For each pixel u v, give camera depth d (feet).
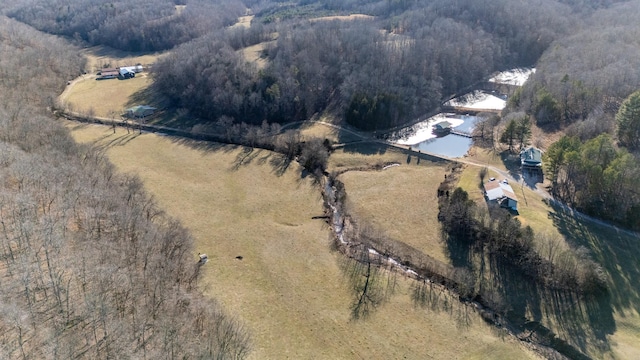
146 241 244.63
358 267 291.38
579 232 306.35
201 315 216.33
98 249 225.97
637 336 240.94
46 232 222.28
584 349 234.99
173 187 376.68
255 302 258.98
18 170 264.72
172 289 219.61
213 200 361.10
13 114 368.68
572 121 451.53
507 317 256.32
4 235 214.90
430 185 376.07
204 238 312.91
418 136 479.41
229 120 481.87
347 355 228.43
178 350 184.34
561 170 364.79
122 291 205.16
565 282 265.75
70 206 253.03
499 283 274.36
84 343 176.24
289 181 392.68
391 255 302.86
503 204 331.57
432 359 227.40
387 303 262.67
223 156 435.94
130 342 182.19
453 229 313.32
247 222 334.85
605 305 257.34
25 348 165.48
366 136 472.85
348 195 365.81
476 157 417.69
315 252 304.50
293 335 238.27
